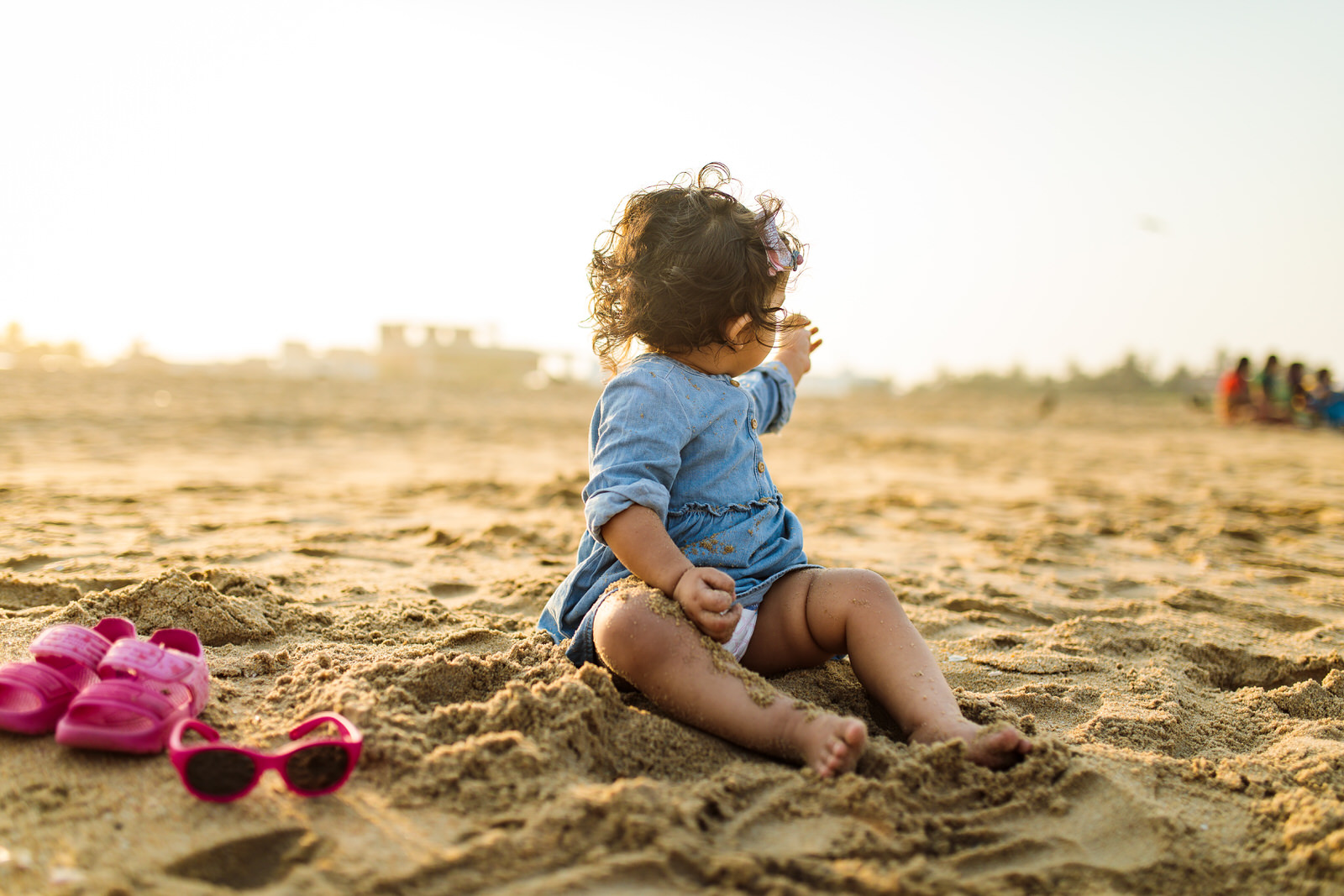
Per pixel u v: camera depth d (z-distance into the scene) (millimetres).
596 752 1546
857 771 1538
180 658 1584
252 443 9297
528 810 1341
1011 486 7012
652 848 1260
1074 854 1353
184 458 7504
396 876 1184
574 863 1234
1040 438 13508
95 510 4316
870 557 3750
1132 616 2879
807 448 10812
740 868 1220
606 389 1946
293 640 2230
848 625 1824
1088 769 1537
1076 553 3998
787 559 1975
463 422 13539
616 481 1806
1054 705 2029
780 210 1996
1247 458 10078
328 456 8320
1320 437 14305
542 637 2004
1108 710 1973
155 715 1497
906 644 1781
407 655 2061
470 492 5477
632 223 1979
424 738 1509
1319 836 1377
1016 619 2830
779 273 1986
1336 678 2227
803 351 2477
